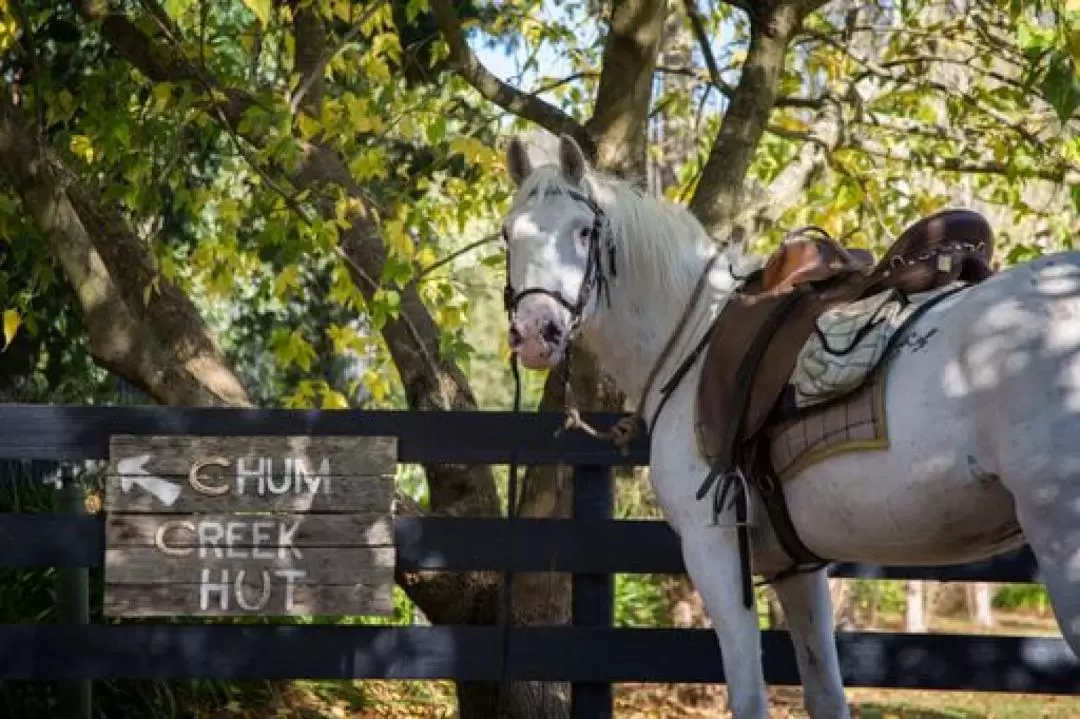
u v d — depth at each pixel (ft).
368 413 14.62
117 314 16.06
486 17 23.43
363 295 17.17
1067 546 8.83
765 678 14.78
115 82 18.75
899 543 10.09
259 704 20.27
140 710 18.20
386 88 19.04
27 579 18.28
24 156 15.83
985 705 26.86
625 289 11.93
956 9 20.97
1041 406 8.98
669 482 11.62
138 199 17.15
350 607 14.40
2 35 16.06
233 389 16.98
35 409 14.52
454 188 19.67
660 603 30.48
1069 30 13.61
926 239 10.67
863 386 10.02
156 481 14.44
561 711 16.46
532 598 16.38
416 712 21.91
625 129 16.75
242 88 18.15
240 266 19.58
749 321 11.29
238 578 14.40
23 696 17.58
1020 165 19.39
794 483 10.69
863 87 25.07
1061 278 9.34
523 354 10.94
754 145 17.07
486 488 17.02
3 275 18.95
